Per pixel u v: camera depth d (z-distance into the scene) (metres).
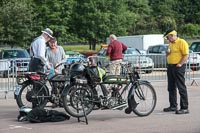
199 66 27.00
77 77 13.93
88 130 12.77
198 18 122.38
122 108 14.66
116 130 12.75
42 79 15.05
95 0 69.19
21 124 13.79
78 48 82.19
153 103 15.19
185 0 122.31
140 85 14.93
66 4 67.62
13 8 52.75
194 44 42.25
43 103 14.95
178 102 18.27
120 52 21.36
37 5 67.00
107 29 69.75
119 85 14.60
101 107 14.35
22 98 15.27
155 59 27.11
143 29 98.25
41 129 12.96
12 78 21.97
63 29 67.00
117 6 71.06
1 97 20.69
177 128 12.94
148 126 13.27
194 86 24.81
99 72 14.24
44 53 15.69
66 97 13.87
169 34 15.48
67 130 12.80
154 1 114.12
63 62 17.22
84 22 69.06
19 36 54.25
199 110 16.17
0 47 62.03
